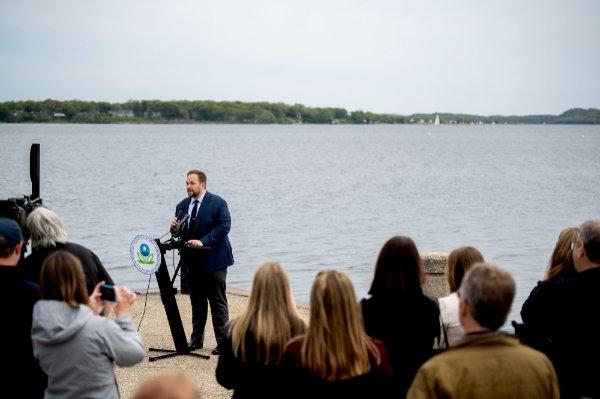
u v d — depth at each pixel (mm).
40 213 5332
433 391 3400
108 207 32750
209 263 8359
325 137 197500
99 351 4129
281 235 24984
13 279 4496
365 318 4344
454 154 97500
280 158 83250
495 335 3436
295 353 3760
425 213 32469
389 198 39156
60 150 95312
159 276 8219
